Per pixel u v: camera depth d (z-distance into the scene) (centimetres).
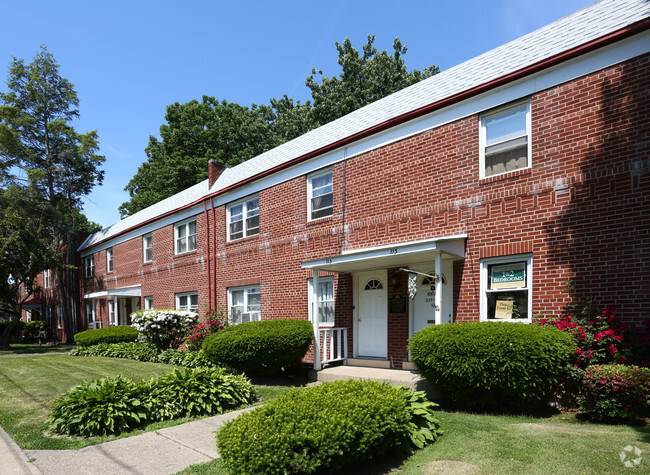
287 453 388
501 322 668
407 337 924
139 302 2092
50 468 488
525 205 751
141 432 618
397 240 948
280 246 1262
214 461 496
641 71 645
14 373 1135
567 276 693
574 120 708
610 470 405
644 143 633
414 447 505
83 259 2773
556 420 604
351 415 434
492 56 875
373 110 1102
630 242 634
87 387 674
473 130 838
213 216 1551
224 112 3444
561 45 750
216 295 1517
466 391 664
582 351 624
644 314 612
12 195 2416
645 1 673
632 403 542
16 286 2256
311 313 1144
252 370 993
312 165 1177
